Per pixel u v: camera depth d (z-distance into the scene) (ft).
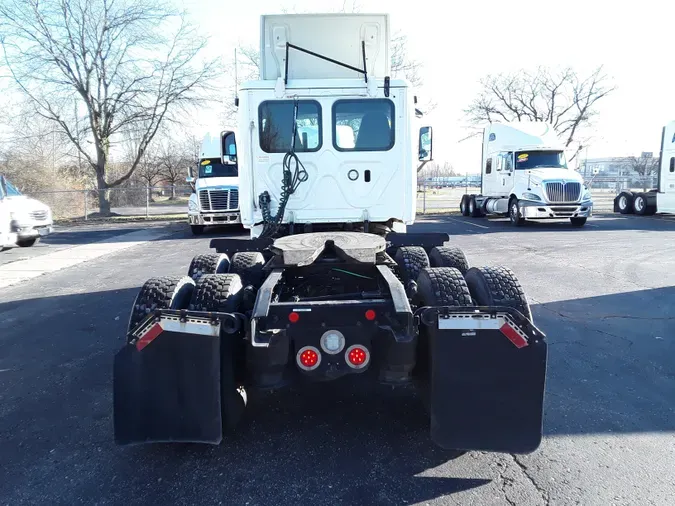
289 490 10.23
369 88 19.51
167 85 92.32
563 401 14.02
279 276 12.74
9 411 14.02
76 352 18.88
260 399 14.37
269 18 20.54
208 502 9.89
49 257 42.75
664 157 70.79
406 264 15.74
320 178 19.77
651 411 13.41
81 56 88.07
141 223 78.48
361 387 15.05
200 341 10.64
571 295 26.11
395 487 10.27
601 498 9.78
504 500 9.78
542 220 71.36
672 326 20.74
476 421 10.49
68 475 10.89
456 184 213.25
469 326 10.40
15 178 97.40
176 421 10.75
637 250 41.04
